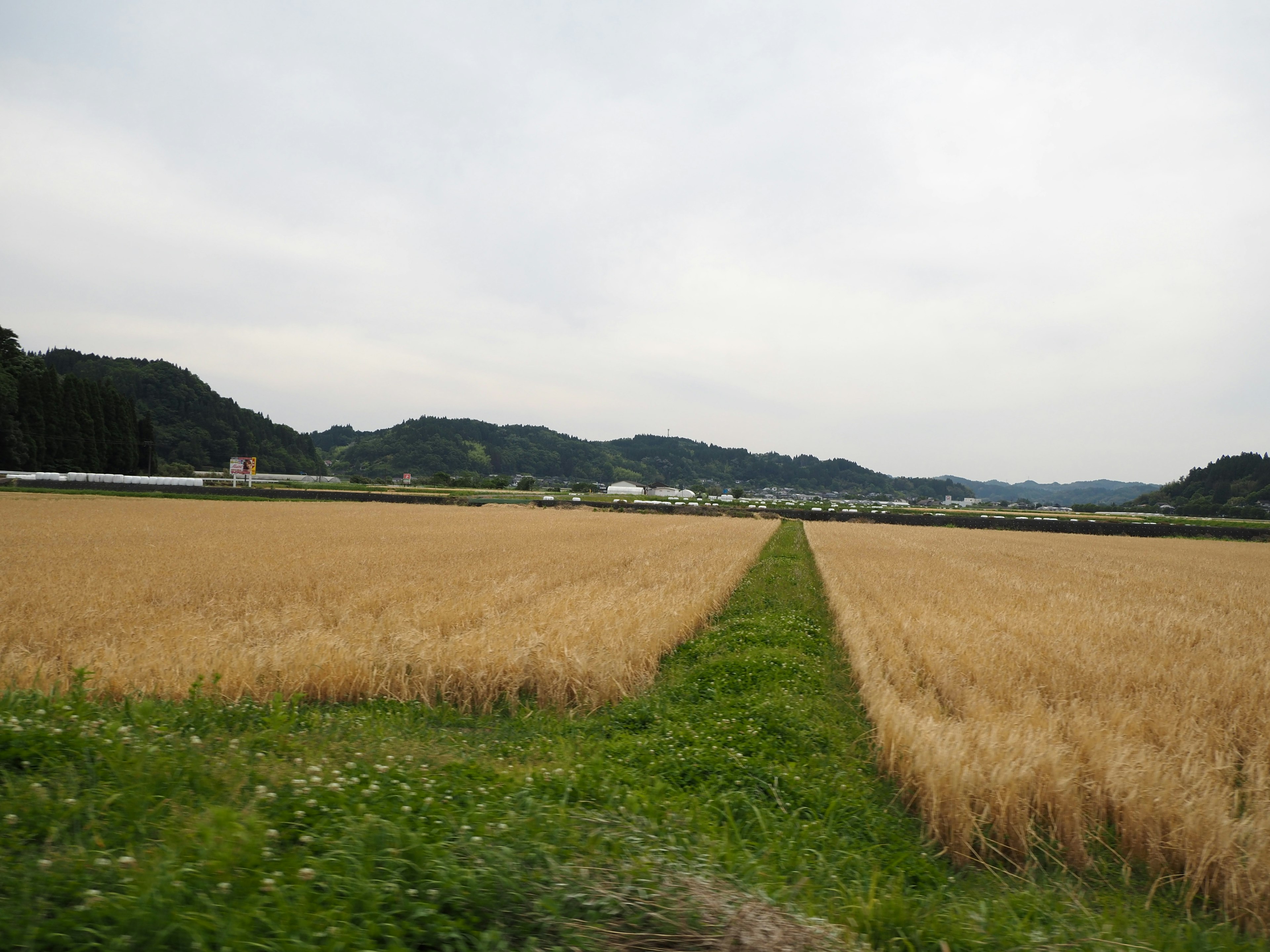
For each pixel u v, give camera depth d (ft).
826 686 30.89
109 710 21.17
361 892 10.41
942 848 16.97
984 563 92.02
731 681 30.07
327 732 21.59
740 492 497.05
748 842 16.03
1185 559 118.73
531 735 23.82
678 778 19.71
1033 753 18.90
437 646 30.17
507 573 59.82
